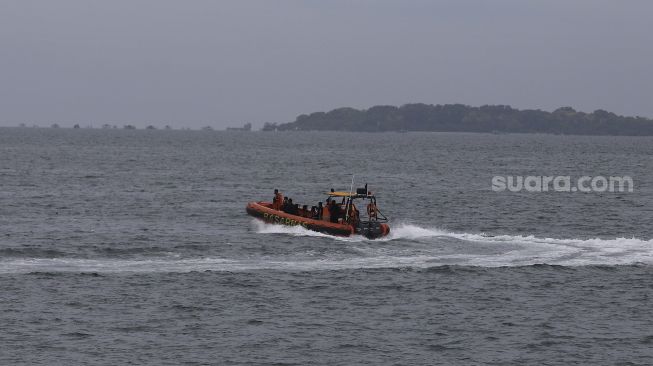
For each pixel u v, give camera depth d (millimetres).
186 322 60594
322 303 65875
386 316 62938
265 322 60938
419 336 58562
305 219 93938
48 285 69500
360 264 78938
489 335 58969
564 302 67125
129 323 60094
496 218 122312
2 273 73625
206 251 85312
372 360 54031
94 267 77062
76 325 59438
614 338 58625
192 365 52531
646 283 72938
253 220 104875
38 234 97812
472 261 80625
